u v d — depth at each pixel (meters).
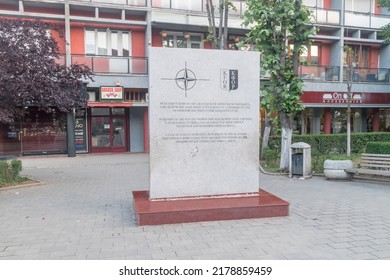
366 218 6.11
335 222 5.86
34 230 5.60
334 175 10.14
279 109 11.74
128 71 18.88
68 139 18.17
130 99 19.44
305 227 5.59
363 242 4.89
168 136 6.45
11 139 18.28
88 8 18.70
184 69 6.44
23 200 7.89
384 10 24.67
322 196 7.98
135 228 5.60
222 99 6.62
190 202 6.31
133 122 20.56
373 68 23.05
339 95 21.56
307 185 9.46
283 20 11.04
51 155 18.70
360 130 24.58
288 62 11.74
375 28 23.33
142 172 12.69
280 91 11.20
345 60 23.28
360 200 7.53
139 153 19.83
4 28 9.11
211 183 6.64
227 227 5.58
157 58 6.35
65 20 17.83
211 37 14.86
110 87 18.25
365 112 24.58
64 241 5.04
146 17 19.34
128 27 19.77
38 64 9.32
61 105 9.98
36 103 10.06
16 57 8.88
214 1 19.91
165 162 6.45
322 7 23.58
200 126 6.55
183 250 4.63
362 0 24.34
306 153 10.65
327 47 23.62
